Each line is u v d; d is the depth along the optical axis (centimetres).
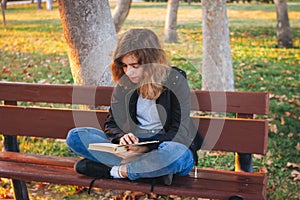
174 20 1105
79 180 331
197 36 1256
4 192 463
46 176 339
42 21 1512
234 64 1064
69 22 470
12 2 1777
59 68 1024
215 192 309
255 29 1383
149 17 1346
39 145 585
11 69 1029
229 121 358
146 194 449
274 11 1498
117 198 448
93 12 469
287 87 880
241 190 313
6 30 1422
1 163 365
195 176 335
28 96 401
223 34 729
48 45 1252
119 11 840
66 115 396
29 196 454
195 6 1525
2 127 409
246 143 356
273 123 668
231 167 517
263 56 1138
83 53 471
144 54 318
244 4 1589
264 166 516
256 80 930
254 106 360
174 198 443
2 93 406
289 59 1107
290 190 461
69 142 339
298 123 666
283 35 1223
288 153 556
